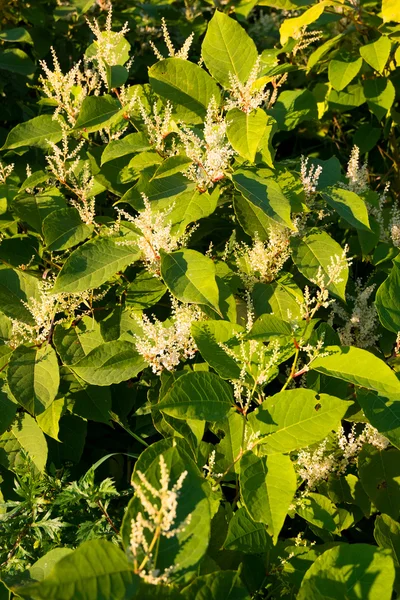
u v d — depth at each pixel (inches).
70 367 99.3
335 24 169.2
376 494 101.3
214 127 106.5
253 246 117.0
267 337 88.9
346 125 186.4
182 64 110.1
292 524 112.3
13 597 88.2
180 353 101.0
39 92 166.7
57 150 115.6
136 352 99.1
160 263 100.8
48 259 124.0
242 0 175.6
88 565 61.2
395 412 91.8
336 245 109.7
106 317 112.3
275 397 84.1
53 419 107.6
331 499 104.0
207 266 94.3
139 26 185.0
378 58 138.7
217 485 90.0
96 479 118.6
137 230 107.5
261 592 91.1
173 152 115.9
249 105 108.8
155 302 107.8
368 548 74.6
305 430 82.0
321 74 177.3
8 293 112.2
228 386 86.1
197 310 104.3
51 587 58.9
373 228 123.9
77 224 113.2
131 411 121.6
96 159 122.6
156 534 63.1
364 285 128.0
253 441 84.1
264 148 109.7
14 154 139.1
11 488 113.7
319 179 118.7
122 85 122.1
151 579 62.2
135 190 105.3
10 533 97.5
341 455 107.8
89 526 93.6
